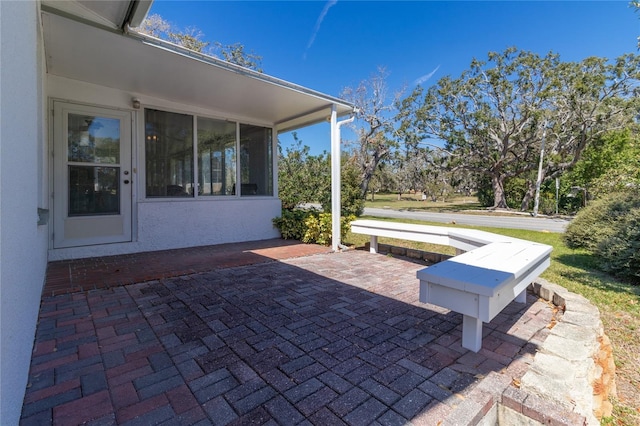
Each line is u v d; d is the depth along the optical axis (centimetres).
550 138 1784
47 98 434
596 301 347
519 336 237
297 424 146
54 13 285
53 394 165
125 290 334
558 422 142
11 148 113
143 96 516
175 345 219
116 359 200
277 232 697
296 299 313
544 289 319
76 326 247
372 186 3481
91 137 480
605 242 450
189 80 448
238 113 617
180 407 157
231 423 146
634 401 204
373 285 361
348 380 180
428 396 166
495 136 1914
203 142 591
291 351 212
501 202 2059
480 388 168
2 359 96
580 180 1681
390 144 1869
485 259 253
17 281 126
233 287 348
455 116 1989
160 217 540
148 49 355
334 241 563
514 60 1738
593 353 207
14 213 119
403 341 228
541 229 1055
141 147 522
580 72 1590
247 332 240
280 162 1070
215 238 604
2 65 99
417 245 692
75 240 471
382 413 153
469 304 201
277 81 462
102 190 492
